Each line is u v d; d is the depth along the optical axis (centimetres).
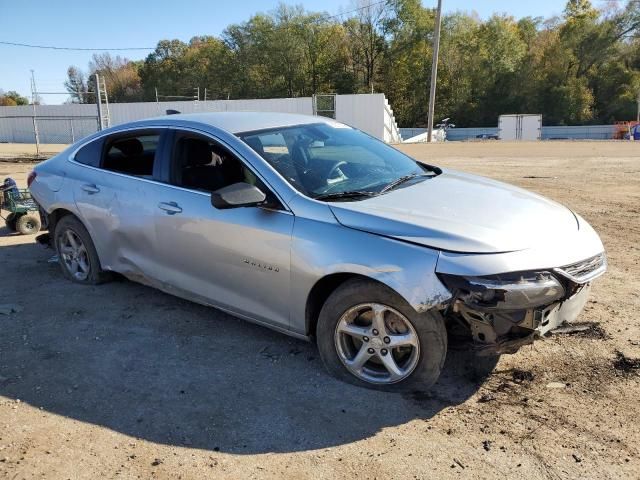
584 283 316
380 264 313
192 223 400
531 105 7006
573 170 1464
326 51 7262
